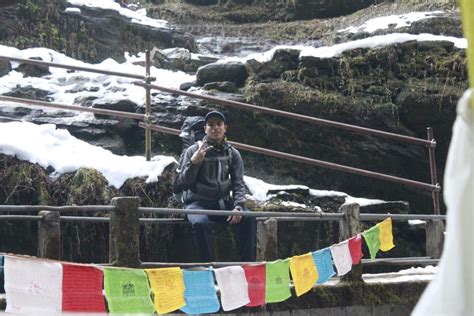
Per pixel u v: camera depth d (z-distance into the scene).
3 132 8.68
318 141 11.50
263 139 11.37
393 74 12.03
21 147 8.33
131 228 6.09
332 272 6.93
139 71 12.66
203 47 15.69
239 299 5.94
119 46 14.37
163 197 8.61
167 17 16.77
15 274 4.43
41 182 8.19
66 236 7.96
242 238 7.15
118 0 16.62
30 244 7.98
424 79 11.94
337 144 11.52
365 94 11.79
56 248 5.73
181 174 7.15
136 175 8.62
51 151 8.70
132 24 14.81
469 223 1.76
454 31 13.30
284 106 11.52
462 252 1.75
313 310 6.98
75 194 8.21
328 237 9.27
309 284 6.62
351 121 11.60
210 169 7.18
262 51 15.53
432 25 13.33
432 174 9.93
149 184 8.61
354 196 11.50
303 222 9.14
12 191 8.05
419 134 11.84
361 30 14.18
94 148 9.19
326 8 16.81
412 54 12.16
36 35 13.18
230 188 7.30
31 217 5.76
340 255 7.09
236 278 5.97
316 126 11.48
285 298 6.39
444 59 12.05
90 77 11.99
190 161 7.08
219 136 7.25
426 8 14.88
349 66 11.96
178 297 5.44
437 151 11.80
